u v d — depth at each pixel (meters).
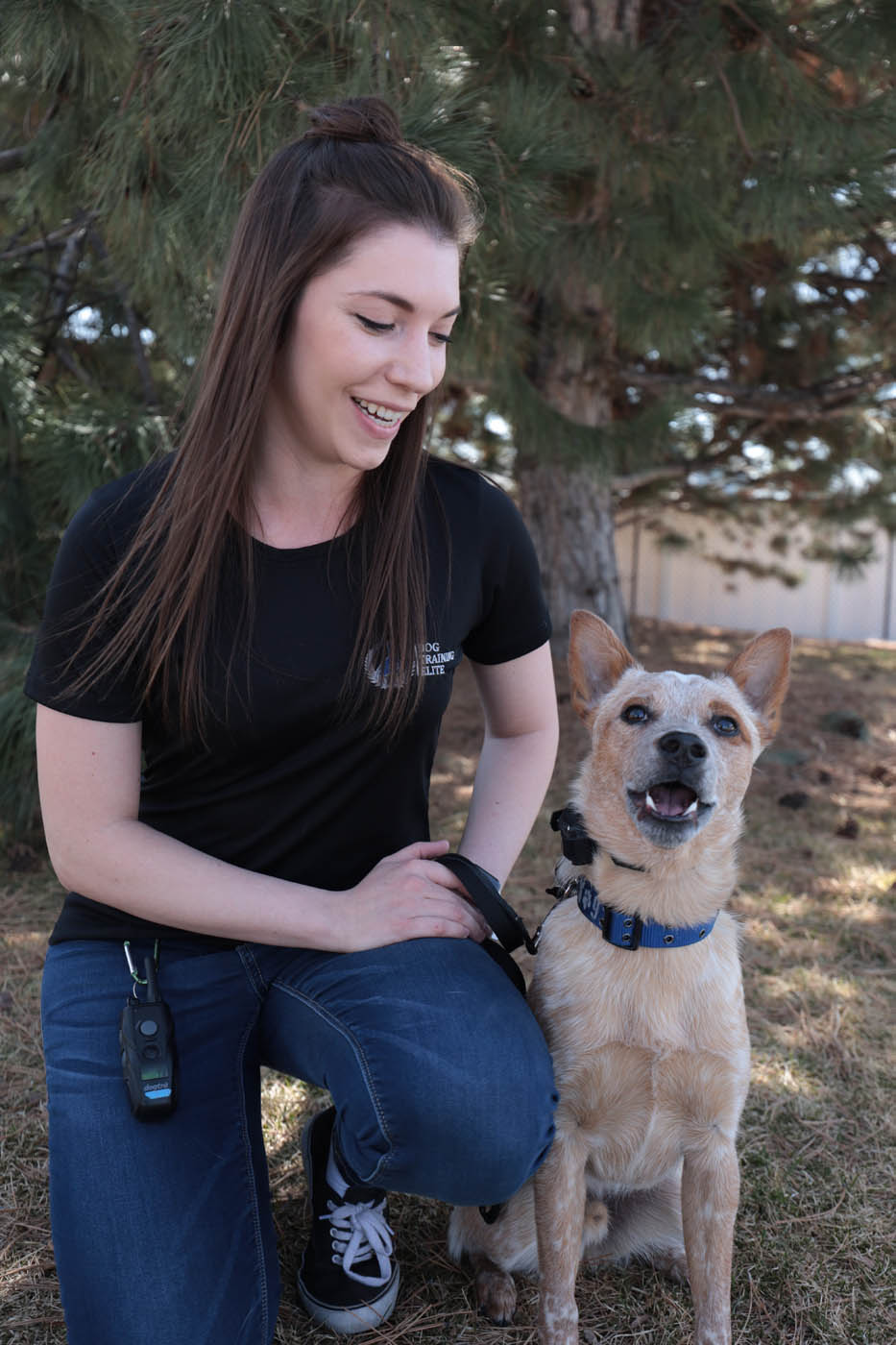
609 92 3.61
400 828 2.01
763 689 2.28
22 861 4.20
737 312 7.15
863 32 3.36
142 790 1.94
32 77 3.28
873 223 4.41
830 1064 2.87
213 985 1.85
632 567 13.20
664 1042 1.89
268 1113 2.57
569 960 1.99
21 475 4.13
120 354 5.36
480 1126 1.64
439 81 2.73
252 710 1.75
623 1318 2.02
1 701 3.78
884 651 11.23
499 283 3.57
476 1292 2.04
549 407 4.76
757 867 4.39
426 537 1.92
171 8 2.48
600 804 2.05
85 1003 1.78
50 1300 1.96
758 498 9.33
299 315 1.66
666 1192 2.16
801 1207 2.30
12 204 3.93
